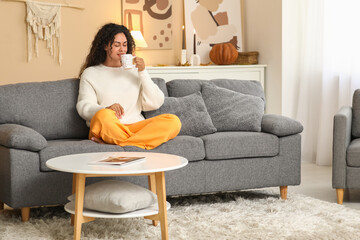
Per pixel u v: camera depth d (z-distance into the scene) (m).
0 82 5.08
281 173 3.52
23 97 3.41
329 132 5.03
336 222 2.94
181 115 3.64
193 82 3.99
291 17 5.24
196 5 5.75
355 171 3.41
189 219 2.97
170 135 3.26
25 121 3.37
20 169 2.88
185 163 2.52
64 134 3.48
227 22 5.79
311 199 3.50
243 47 5.80
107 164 2.45
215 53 5.54
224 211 3.18
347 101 4.88
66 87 3.56
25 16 5.12
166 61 5.72
